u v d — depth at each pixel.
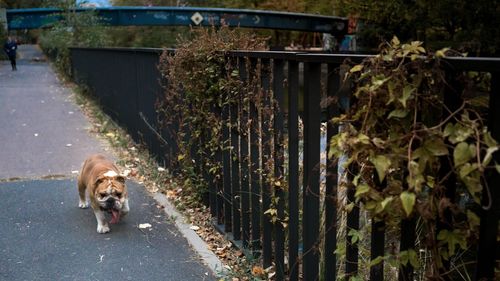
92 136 9.48
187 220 5.04
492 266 1.87
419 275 2.60
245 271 3.86
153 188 6.14
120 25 36.00
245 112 4.08
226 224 4.57
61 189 6.20
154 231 4.83
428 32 23.55
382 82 1.98
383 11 24.61
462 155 1.74
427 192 1.99
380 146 2.02
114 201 4.62
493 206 1.80
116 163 7.30
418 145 1.96
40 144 8.78
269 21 36.34
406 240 2.24
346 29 37.00
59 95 16.23
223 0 42.88
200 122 5.05
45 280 3.86
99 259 4.21
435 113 1.98
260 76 3.63
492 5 20.08
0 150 8.31
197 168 5.37
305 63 2.87
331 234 2.85
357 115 2.21
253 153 3.92
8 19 36.97
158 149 7.12
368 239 3.04
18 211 5.40
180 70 5.27
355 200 2.43
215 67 4.51
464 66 1.82
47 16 33.59
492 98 1.76
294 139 3.19
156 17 35.97
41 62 36.44
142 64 7.76
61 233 4.79
